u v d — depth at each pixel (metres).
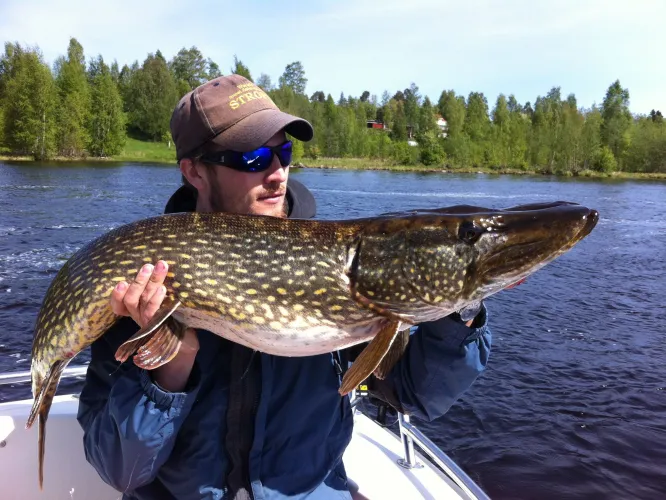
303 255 0.71
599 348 2.82
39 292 3.25
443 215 0.72
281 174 0.80
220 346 0.71
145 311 0.66
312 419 0.71
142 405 0.63
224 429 0.67
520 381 2.41
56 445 0.92
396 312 0.71
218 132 0.76
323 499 0.70
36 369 0.77
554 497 1.66
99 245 0.73
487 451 1.88
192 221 0.71
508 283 0.71
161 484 0.70
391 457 0.97
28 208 6.50
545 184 16.41
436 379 0.76
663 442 1.96
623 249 5.74
